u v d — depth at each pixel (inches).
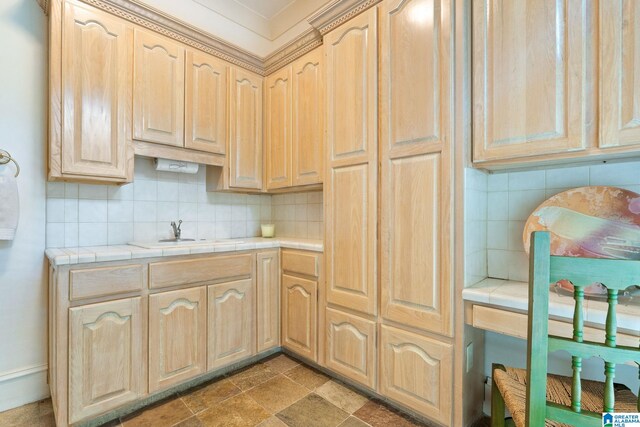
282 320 90.7
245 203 109.4
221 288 77.9
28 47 68.2
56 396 57.4
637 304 45.3
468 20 55.1
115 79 69.9
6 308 66.2
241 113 94.9
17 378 66.9
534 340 29.4
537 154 48.3
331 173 76.3
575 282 28.3
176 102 79.8
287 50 91.4
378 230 66.9
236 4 105.2
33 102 69.0
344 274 73.2
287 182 93.5
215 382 76.7
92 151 66.9
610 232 52.0
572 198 55.5
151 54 75.5
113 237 80.4
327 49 77.0
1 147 65.4
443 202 56.4
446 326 55.8
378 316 66.6
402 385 62.2
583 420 28.3
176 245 76.1
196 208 96.7
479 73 53.5
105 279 60.1
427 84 58.5
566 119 45.6
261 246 86.7
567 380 46.1
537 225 57.8
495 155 51.9
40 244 69.9
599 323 41.8
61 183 73.0
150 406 66.8
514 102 50.1
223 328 78.2
